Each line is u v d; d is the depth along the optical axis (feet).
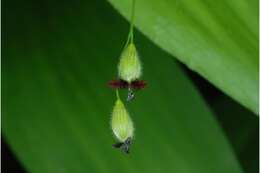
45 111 0.82
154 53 0.86
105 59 0.85
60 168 0.79
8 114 0.81
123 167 0.81
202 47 0.72
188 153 0.83
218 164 0.83
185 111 0.85
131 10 0.71
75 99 0.83
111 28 0.86
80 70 0.84
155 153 0.83
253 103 0.73
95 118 0.82
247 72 0.73
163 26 0.72
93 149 0.81
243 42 0.73
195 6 0.73
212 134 0.84
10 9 0.88
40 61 0.84
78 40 0.86
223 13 0.73
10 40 0.86
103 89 0.83
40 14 0.87
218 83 0.72
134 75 0.67
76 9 0.87
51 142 0.80
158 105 0.85
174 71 0.86
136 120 0.84
